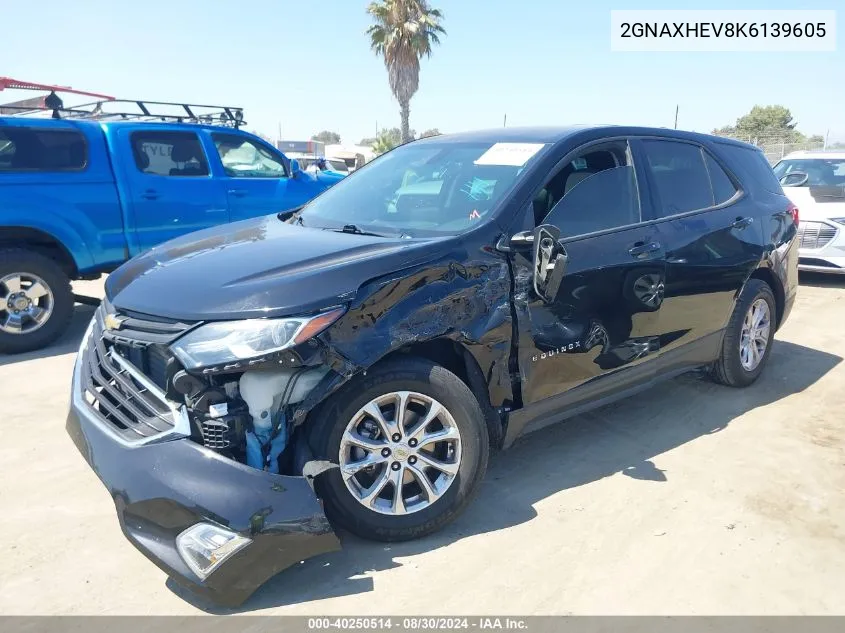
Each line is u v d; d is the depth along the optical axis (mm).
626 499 3588
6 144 6141
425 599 2785
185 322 2727
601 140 4020
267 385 2715
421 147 4500
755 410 4828
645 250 3955
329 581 2885
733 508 3523
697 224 4375
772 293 5207
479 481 3178
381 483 2996
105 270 6816
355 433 2924
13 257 5992
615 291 3799
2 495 3543
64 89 8203
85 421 2994
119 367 2973
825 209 9078
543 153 3730
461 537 3215
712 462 4027
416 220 3643
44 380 5375
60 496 3543
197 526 2547
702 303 4469
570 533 3268
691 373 5551
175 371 2680
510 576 2939
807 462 4047
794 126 48562
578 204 3750
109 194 6688
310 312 2715
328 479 2889
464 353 3184
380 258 2963
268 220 4238
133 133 6957
